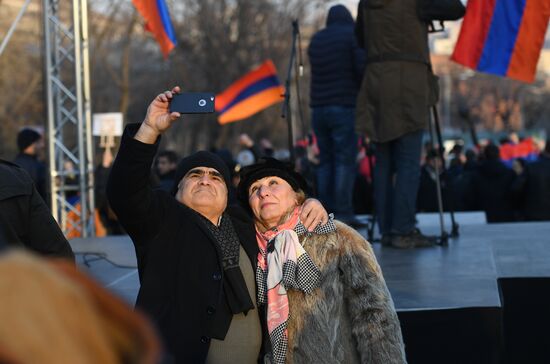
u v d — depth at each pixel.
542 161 11.80
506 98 64.94
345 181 8.46
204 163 3.83
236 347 3.59
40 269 1.22
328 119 8.48
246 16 32.50
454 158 14.09
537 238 7.30
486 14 7.89
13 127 34.66
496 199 12.52
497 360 4.79
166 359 1.66
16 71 33.47
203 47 32.41
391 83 6.78
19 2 31.33
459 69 64.94
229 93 12.30
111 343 1.24
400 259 6.38
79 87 10.72
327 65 8.46
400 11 6.75
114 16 29.55
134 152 3.46
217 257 3.61
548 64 79.06
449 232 7.88
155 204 3.60
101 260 7.23
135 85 37.44
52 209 10.44
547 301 5.48
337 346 3.57
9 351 1.16
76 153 11.40
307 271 3.57
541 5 7.78
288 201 3.79
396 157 7.03
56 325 1.18
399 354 3.52
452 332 4.79
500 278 5.54
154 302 3.55
